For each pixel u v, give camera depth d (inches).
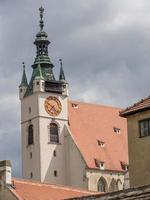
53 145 6875.0
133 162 2679.6
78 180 6658.5
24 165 6963.6
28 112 7057.1
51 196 4165.8
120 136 7263.8
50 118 6948.8
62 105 7052.2
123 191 2041.1
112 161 6845.5
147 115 2664.9
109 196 2071.9
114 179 6737.2
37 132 6899.6
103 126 7258.9
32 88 7057.1
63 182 6781.5
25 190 4133.9
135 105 2753.4
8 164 4183.1
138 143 2674.7
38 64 7199.8
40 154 6815.9
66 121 7007.9
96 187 6604.3
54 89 7057.1
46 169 6791.3
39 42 7342.5
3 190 4136.3
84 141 6914.4
